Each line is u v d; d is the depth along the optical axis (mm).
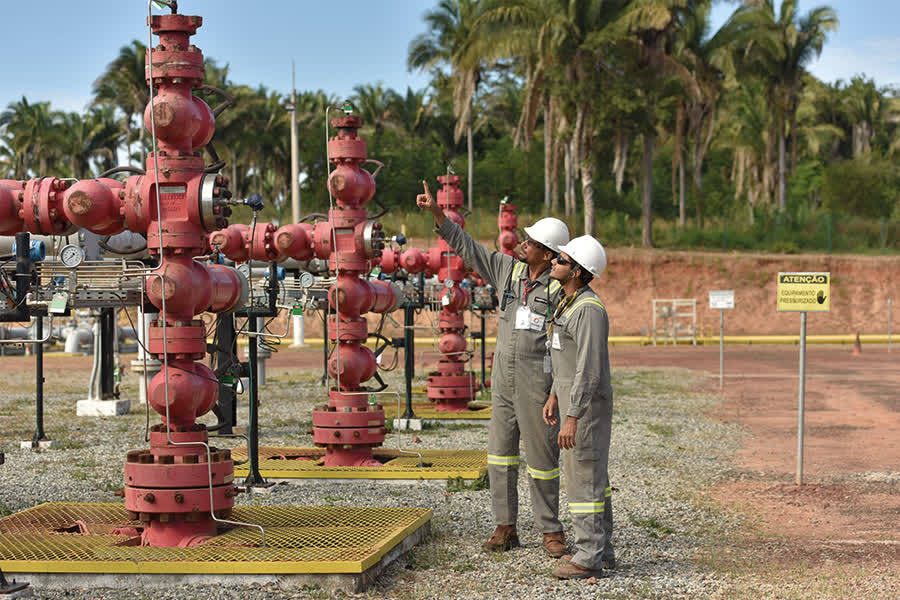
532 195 59969
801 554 7059
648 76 43906
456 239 6922
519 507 8633
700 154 52219
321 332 43031
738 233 52188
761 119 62375
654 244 50000
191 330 6543
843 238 52094
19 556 6184
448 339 15555
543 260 6703
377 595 5895
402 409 15883
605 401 6301
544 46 42562
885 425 15188
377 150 62219
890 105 82625
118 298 7371
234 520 7262
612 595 5863
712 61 49594
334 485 9727
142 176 6637
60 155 83688
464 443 12742
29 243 6672
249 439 9516
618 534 7656
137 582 5996
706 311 44625
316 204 64438
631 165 64000
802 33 53312
